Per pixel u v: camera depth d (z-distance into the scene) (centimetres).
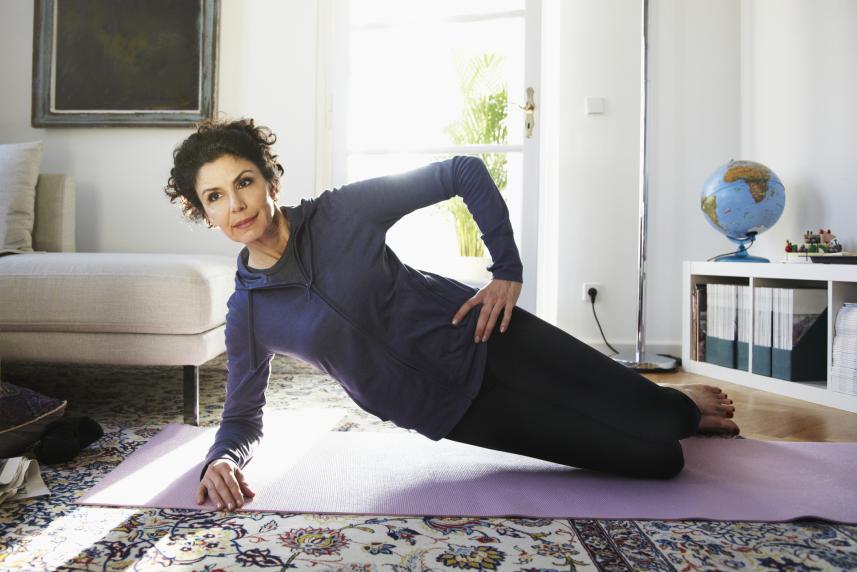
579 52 333
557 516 120
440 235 335
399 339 129
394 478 142
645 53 309
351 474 145
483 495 131
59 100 326
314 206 128
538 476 144
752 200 275
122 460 157
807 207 288
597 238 335
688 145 332
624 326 335
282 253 127
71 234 299
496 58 330
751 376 255
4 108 331
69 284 191
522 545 107
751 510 122
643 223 311
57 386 249
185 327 189
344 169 335
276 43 326
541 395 132
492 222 133
